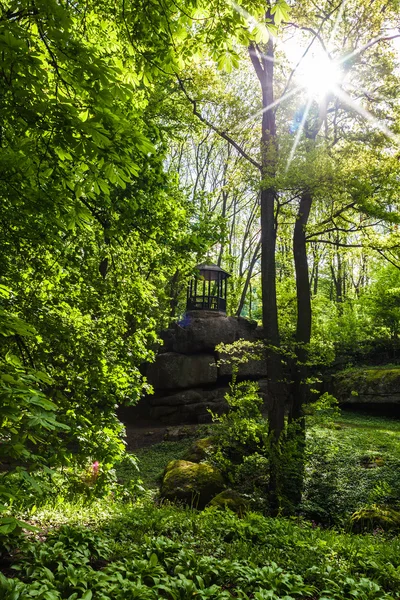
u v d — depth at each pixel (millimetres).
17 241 6273
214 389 23562
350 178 11578
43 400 3098
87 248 8484
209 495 12070
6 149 4320
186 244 9172
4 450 3283
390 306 26438
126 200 7555
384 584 6059
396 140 12914
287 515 11461
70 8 5254
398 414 21438
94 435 6984
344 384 22953
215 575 5434
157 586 4660
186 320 25500
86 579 4699
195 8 4512
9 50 3172
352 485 12430
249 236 35406
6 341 6312
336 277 36719
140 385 8477
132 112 6746
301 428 13023
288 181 11820
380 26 14492
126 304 8828
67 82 3773
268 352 13750
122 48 5594
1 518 2604
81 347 7395
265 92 14539
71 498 6723
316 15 14047
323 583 5664
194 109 13766
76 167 4457
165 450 18656
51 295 7707
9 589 3920
